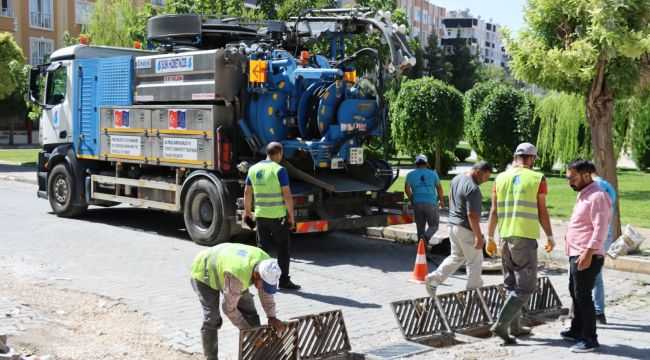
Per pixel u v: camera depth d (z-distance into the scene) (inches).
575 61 365.7
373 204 445.1
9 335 237.3
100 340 244.2
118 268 359.6
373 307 301.6
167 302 294.7
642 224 542.9
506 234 253.4
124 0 1018.7
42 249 402.9
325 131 410.0
